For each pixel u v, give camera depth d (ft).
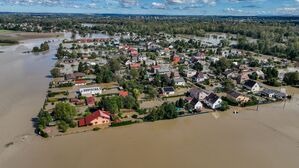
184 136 219.82
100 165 179.22
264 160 190.19
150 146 203.41
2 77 374.22
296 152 201.57
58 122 230.48
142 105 282.15
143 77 376.89
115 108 253.24
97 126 231.71
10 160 182.39
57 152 192.34
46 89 328.70
